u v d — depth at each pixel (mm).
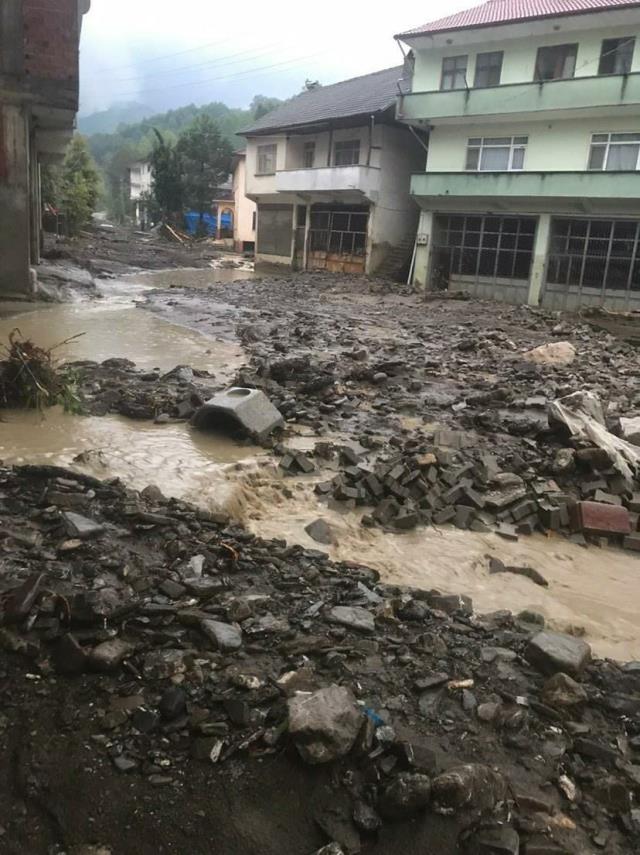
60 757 3195
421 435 8953
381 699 3732
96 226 55188
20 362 8398
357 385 11586
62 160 26891
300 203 37250
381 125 31984
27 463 6555
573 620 5230
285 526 6309
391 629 4465
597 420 9617
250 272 36438
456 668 4109
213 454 7613
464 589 5629
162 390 9812
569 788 3309
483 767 3248
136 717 3393
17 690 3518
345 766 3223
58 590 4250
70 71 15648
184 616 4148
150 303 20547
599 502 7258
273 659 3953
